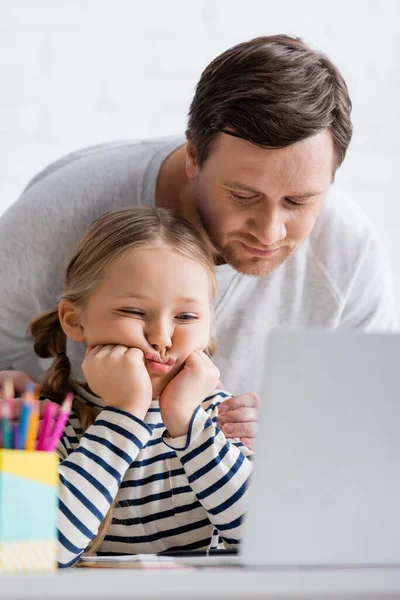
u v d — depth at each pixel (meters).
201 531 1.66
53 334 1.89
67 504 1.36
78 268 1.78
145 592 0.89
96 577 0.89
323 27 3.05
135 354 1.57
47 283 1.96
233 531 1.54
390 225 3.07
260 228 1.64
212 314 1.87
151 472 1.69
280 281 2.05
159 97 2.97
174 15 2.97
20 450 1.03
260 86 1.57
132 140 2.16
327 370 1.04
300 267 2.07
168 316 1.67
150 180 1.97
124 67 2.96
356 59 3.07
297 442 1.04
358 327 2.20
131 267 1.70
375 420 1.05
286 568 1.04
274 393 1.03
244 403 1.82
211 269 1.80
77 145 2.94
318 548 1.06
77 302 1.77
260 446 1.04
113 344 1.66
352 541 1.06
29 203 1.98
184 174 1.92
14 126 2.91
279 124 1.54
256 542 1.05
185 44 2.98
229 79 1.60
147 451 1.70
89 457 1.41
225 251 1.75
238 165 1.59
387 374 1.04
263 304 2.05
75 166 2.03
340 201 2.14
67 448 1.68
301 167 1.58
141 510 1.67
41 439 1.07
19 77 2.91
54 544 1.02
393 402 1.05
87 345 1.73
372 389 1.04
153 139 2.09
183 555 1.43
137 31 2.96
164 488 1.68
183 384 1.61
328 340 1.04
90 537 1.37
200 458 1.54
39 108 2.92
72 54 2.93
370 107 3.07
